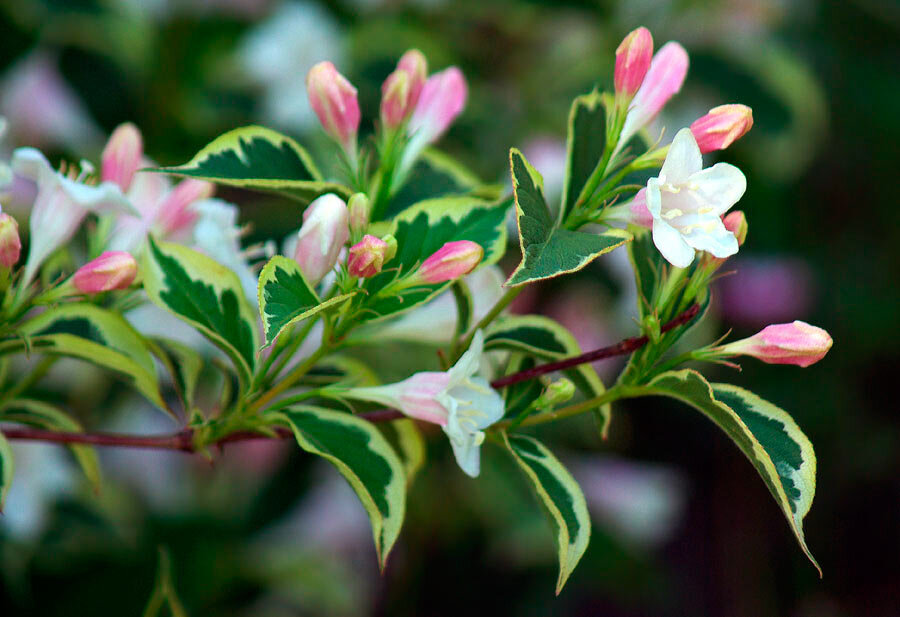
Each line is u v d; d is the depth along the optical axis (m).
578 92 1.21
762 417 0.81
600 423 0.85
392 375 1.03
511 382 0.84
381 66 1.16
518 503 1.22
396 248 0.81
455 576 1.35
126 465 1.18
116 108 1.16
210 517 1.20
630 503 1.36
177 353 0.87
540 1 1.22
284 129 1.19
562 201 0.82
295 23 1.16
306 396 0.83
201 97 1.18
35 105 1.14
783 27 1.37
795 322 0.82
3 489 0.82
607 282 1.24
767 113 1.26
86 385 1.06
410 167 0.86
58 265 0.87
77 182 0.84
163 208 0.86
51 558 1.05
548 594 1.38
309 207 0.81
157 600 0.89
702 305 0.84
